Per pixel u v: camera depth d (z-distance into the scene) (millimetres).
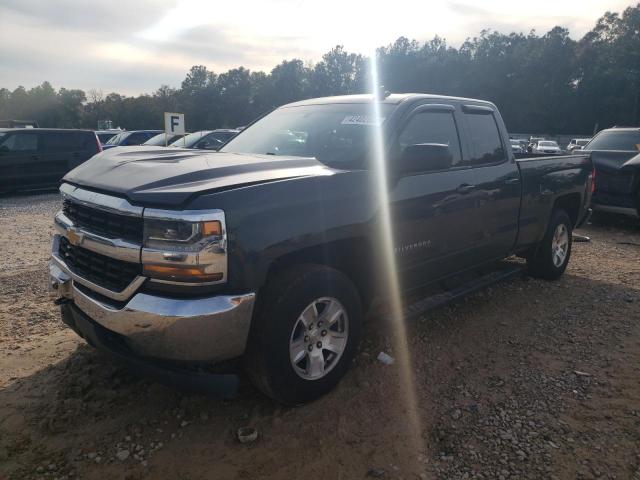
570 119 79750
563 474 2682
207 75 109625
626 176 8859
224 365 3166
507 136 5047
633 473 2689
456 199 4141
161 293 2713
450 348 4109
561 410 3252
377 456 2816
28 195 14391
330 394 3393
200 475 2652
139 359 2879
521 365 3840
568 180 5816
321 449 2861
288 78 101562
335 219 3166
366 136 3754
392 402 3322
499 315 4812
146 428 3021
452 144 4328
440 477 2668
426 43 93312
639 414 3207
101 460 2748
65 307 3303
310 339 3166
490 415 3197
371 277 3590
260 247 2791
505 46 87625
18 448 2820
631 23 79000
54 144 14336
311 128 4109
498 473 2691
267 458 2785
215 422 3092
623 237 8648
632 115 74812
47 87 110125
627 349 4109
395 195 3594
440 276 4281
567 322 4660
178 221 2619
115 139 21609
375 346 4098
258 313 2941
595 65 77625
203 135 16297
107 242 2869
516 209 4973
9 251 7180
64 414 3113
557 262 5863
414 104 4016
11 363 3723
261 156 3594
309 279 3037
